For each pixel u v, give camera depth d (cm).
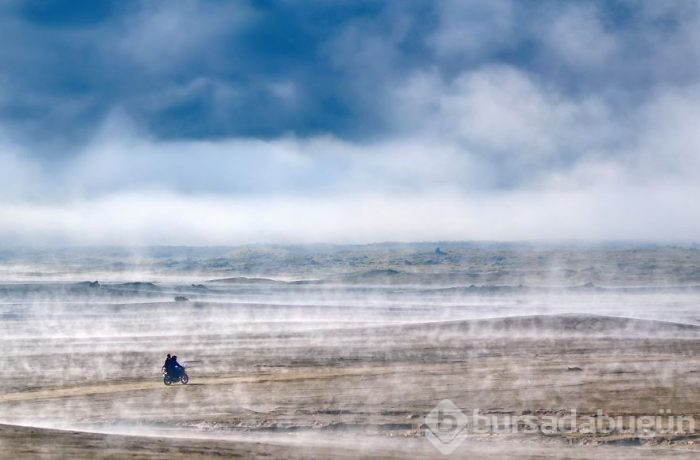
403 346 12319
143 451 5569
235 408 7331
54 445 5672
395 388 8156
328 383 8581
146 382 9150
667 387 8119
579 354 11206
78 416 7162
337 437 6206
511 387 8144
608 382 8450
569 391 7900
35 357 11250
